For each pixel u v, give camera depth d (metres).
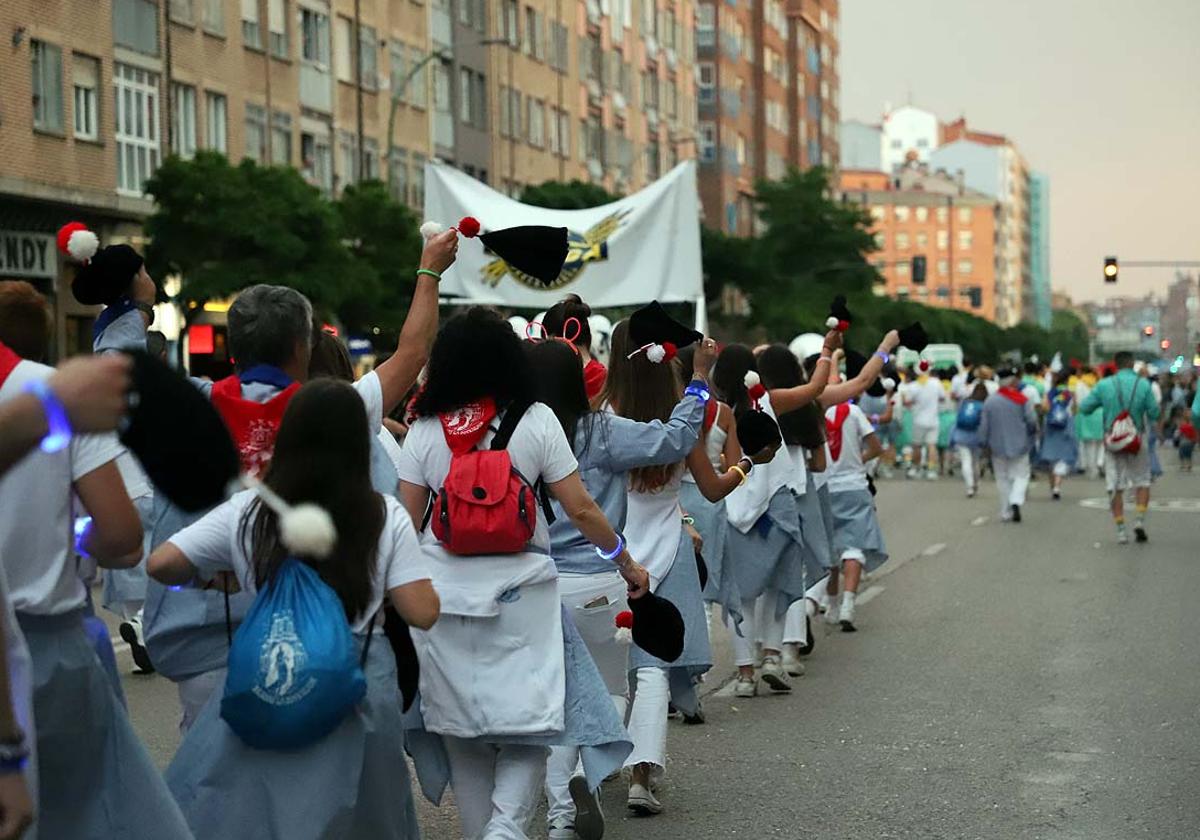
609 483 6.95
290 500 4.81
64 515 4.32
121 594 10.25
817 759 8.82
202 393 3.21
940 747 9.08
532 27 66.88
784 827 7.43
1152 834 7.25
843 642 13.05
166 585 4.99
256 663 4.68
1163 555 19.70
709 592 9.50
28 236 34.41
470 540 5.75
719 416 9.05
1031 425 24.92
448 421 5.89
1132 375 21.22
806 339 26.56
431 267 5.98
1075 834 7.25
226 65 42.66
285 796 4.73
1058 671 11.49
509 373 5.89
